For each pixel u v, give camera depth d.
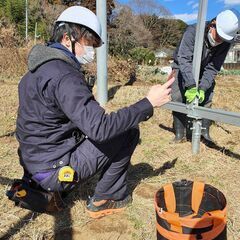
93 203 2.82
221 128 5.18
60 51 2.29
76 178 2.50
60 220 2.79
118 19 25.75
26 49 10.14
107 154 2.56
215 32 3.79
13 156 4.00
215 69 4.18
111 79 8.99
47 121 2.34
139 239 2.57
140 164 3.82
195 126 3.94
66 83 2.16
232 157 3.97
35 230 2.65
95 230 2.69
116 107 6.33
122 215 2.86
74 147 2.52
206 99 4.41
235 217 2.80
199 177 3.48
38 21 21.50
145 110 2.31
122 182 2.81
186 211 2.40
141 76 9.88
